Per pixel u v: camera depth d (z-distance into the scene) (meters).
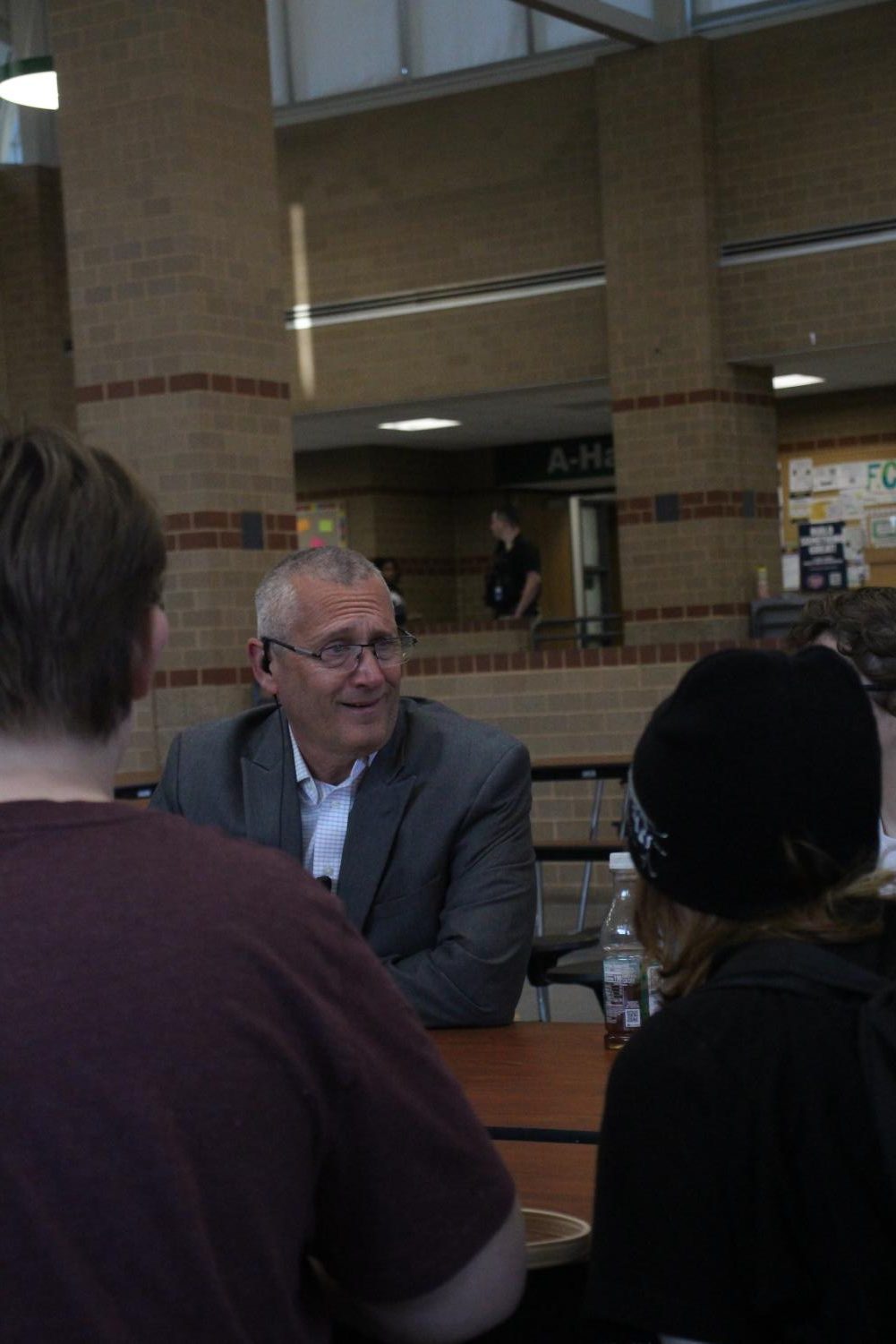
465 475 18.50
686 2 12.03
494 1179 1.26
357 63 13.34
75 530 1.19
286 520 8.51
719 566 11.96
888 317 11.52
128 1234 1.07
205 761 3.01
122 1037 1.09
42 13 9.55
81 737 1.22
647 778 1.36
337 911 1.22
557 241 12.73
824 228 11.70
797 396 15.41
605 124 12.20
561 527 19.34
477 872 2.84
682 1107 1.23
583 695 8.27
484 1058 2.48
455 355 13.24
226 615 8.18
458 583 18.66
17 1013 1.09
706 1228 1.21
